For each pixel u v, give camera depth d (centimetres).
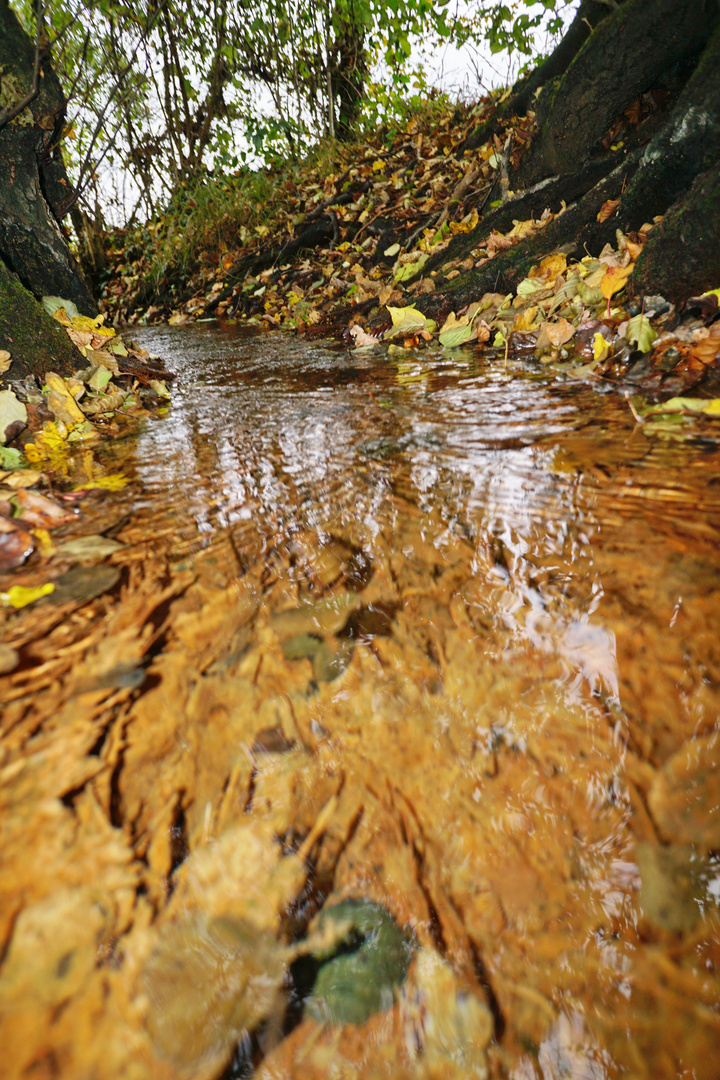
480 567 108
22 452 190
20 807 68
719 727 73
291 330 433
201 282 668
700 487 124
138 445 190
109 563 118
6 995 52
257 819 68
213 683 86
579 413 176
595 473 136
